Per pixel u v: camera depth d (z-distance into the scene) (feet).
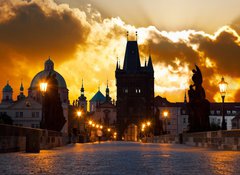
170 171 57.47
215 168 61.77
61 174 52.95
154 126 503.61
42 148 145.18
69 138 310.86
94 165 67.87
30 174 52.16
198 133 175.52
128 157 92.12
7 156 89.56
